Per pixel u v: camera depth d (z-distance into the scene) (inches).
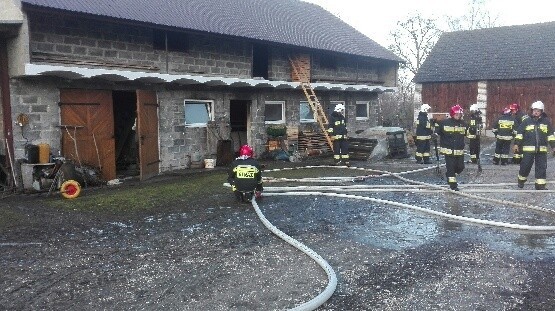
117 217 282.7
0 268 192.7
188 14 498.3
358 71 762.8
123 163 538.9
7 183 374.0
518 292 163.8
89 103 414.6
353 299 158.9
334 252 211.6
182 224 264.5
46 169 371.2
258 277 179.8
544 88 924.0
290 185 397.4
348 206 312.2
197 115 527.5
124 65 431.5
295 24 675.4
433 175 454.0
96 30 418.6
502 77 964.6
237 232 246.7
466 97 1023.0
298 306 147.7
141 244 225.6
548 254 206.2
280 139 605.0
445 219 274.4
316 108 659.4
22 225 263.4
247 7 649.6
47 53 381.1
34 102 379.2
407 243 225.5
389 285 171.5
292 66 634.2
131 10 429.4
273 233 243.6
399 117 1472.7
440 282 173.9
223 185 399.9
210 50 528.7
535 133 354.6
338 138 533.3
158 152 474.3
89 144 415.2
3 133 376.2
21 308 154.3
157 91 472.1
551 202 316.2
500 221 267.0
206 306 153.8
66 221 272.7
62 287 171.6
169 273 185.0
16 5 343.9
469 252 209.9
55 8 351.3
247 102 593.3
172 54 489.1
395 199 335.3
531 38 1021.8
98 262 199.2
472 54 1061.1
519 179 367.9
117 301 158.7
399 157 624.1
